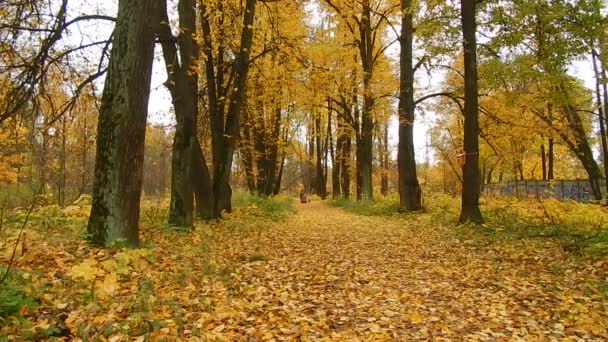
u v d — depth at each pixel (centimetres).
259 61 1975
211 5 1436
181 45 1212
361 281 755
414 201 2105
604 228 1060
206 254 873
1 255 598
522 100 1811
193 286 637
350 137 3309
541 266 814
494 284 715
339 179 4300
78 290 523
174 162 1162
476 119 1420
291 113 2742
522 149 3073
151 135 2088
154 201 1678
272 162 3123
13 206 1200
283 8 1725
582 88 2020
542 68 1372
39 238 747
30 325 414
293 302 629
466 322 554
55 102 1130
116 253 689
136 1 768
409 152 2108
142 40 774
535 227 1212
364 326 539
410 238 1247
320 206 3397
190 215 1165
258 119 2683
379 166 4597
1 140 1227
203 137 1856
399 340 498
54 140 1524
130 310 509
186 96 1182
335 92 2631
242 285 689
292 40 1628
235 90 1538
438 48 1556
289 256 962
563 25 1259
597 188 2350
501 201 1942
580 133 2302
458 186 5322
